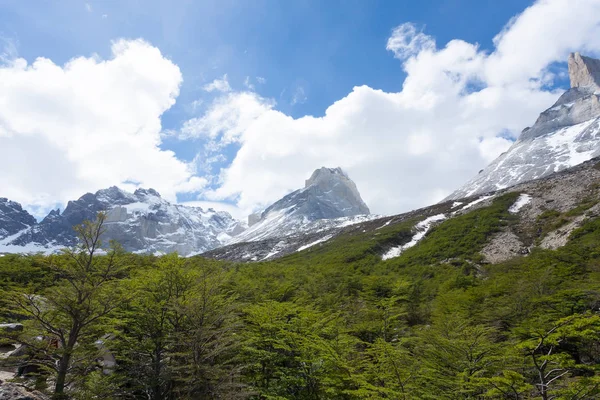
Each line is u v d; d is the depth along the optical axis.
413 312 26.69
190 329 11.93
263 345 13.99
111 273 11.32
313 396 11.98
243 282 26.22
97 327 11.32
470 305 23.62
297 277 38.81
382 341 11.19
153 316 12.86
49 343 10.94
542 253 34.62
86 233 10.98
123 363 14.28
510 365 11.23
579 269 26.39
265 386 13.12
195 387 10.90
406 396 8.97
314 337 12.86
